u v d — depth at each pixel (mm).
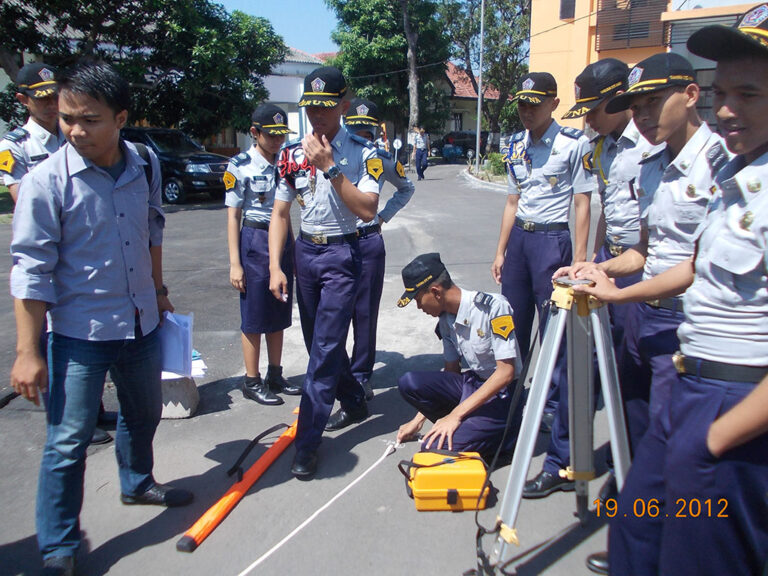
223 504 2984
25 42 15305
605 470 3242
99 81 2318
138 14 15758
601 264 2781
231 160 4113
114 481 3322
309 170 3291
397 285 7098
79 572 2602
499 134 35375
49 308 2453
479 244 9180
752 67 1580
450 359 3605
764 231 1604
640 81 2396
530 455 2365
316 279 3404
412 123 27969
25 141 3500
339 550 2707
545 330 2436
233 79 17500
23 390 2350
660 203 2482
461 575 2529
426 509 2979
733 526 1732
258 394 4258
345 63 29156
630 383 2816
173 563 2656
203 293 6992
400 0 27078
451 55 31656
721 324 1737
